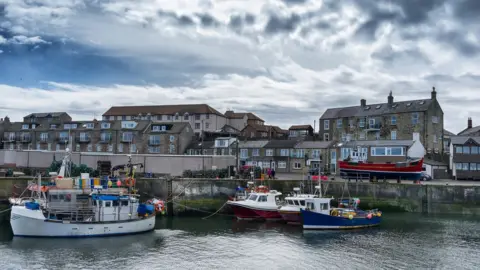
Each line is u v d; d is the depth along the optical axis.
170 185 42.09
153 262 25.08
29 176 41.84
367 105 71.56
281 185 46.03
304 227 34.47
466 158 53.78
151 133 74.94
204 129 91.06
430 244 29.75
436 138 63.72
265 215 38.22
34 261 24.69
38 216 29.00
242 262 25.27
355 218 35.03
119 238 30.41
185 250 27.72
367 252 27.62
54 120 90.25
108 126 77.50
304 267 24.44
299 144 66.62
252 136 88.19
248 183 42.12
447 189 42.06
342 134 71.06
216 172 48.00
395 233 33.34
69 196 30.94
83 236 29.88
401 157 56.59
